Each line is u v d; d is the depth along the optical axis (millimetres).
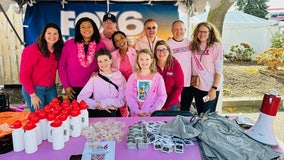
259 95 5414
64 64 2775
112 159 1346
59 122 1441
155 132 1608
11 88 5316
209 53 2814
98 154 1389
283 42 8875
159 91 2447
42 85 2703
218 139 1489
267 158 1349
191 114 2066
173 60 2750
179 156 1389
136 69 2449
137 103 2439
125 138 1595
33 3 3432
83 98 2447
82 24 2643
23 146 1425
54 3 3475
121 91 2539
